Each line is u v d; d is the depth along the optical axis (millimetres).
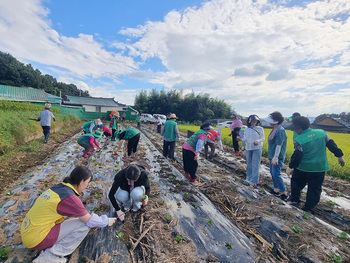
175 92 46500
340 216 4133
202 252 2857
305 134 3896
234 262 2689
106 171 6059
